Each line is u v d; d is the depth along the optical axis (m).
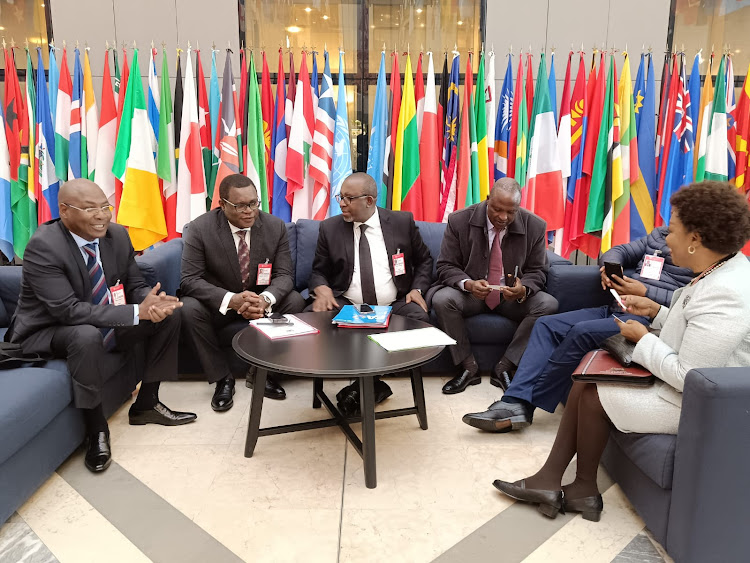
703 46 4.16
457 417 2.56
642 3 4.03
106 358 2.32
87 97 3.66
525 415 2.34
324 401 2.43
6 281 2.73
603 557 1.61
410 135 3.76
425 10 4.14
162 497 1.92
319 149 3.70
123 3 3.96
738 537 1.46
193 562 1.59
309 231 3.31
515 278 2.73
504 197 2.69
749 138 3.76
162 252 3.00
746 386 1.37
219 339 2.81
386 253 3.00
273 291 2.75
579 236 3.91
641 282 2.74
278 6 4.08
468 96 3.67
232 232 2.79
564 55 4.08
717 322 1.48
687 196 1.58
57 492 1.95
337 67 4.18
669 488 1.55
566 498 1.82
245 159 3.83
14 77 3.65
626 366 1.71
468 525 1.77
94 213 2.16
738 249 1.55
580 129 3.75
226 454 2.22
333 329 2.34
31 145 3.65
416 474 2.07
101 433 2.16
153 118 3.76
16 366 2.04
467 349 2.89
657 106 4.14
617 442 1.83
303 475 2.06
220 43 4.03
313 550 1.64
